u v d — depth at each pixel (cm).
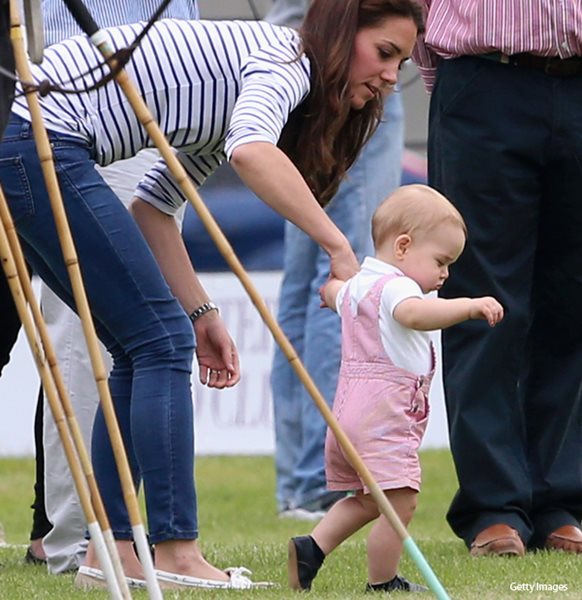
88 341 1480
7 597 1806
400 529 1534
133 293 1773
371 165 3198
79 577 1884
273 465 4134
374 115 1861
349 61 1795
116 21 2164
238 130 1730
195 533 1814
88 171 1773
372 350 1745
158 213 1970
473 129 2173
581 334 2288
